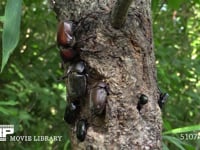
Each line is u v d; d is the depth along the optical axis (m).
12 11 0.83
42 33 1.90
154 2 1.42
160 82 1.70
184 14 1.96
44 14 1.79
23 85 1.63
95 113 0.84
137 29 0.86
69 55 0.87
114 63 0.85
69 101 0.89
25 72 1.68
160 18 1.95
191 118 1.88
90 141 0.85
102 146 0.84
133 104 0.85
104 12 0.86
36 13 1.75
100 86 0.84
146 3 0.88
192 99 1.86
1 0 1.67
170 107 1.82
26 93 1.62
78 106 0.87
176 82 1.77
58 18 0.90
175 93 1.80
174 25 1.98
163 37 1.94
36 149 1.83
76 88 0.86
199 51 2.02
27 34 1.78
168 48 1.80
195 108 1.87
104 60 0.85
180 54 1.91
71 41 0.86
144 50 0.86
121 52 0.85
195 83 1.89
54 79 1.73
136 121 0.85
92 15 0.86
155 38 1.82
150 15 0.89
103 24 0.85
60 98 1.72
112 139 0.84
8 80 1.67
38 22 1.78
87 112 0.86
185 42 1.96
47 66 1.76
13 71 1.68
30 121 1.75
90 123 0.86
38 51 1.81
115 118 0.84
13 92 1.57
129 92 0.85
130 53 0.85
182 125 1.81
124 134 0.84
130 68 0.85
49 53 1.82
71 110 0.87
